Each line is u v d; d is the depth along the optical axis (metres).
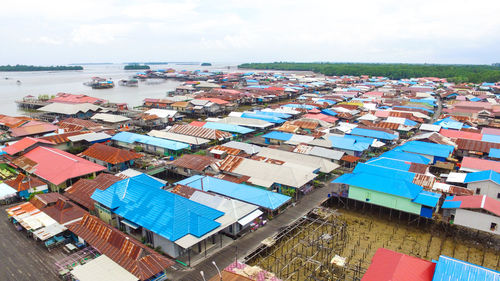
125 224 47.41
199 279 37.72
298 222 51.28
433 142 83.38
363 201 55.00
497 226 44.34
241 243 45.31
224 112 150.25
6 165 75.19
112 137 91.94
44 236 43.47
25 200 58.62
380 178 55.12
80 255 41.69
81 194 54.81
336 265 40.62
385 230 51.22
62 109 132.75
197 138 89.12
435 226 51.53
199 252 42.94
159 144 83.88
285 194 58.84
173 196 46.00
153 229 41.97
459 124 106.69
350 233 50.31
